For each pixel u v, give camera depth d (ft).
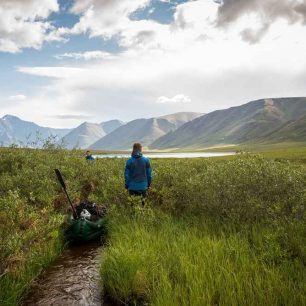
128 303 11.30
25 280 12.49
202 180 20.44
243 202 18.12
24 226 16.10
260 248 13.25
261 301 9.51
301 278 10.73
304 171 20.90
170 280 11.23
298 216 16.46
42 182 26.00
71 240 18.17
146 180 21.57
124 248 13.29
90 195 27.12
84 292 12.43
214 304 9.86
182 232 16.26
